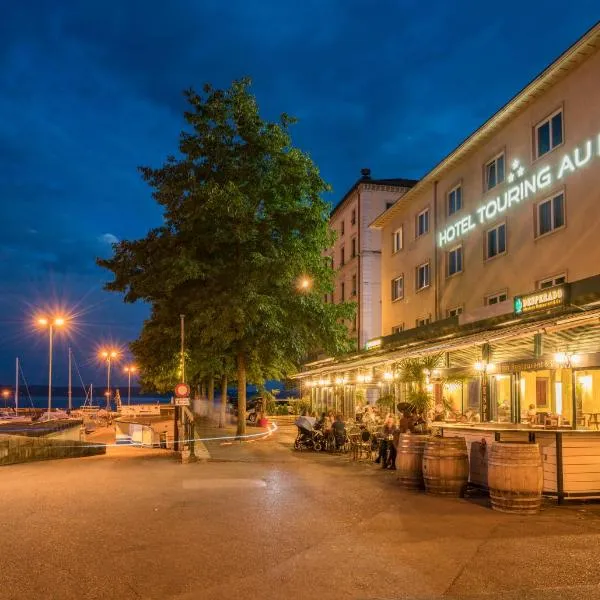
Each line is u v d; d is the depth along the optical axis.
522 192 24.95
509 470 9.72
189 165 25.27
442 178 32.03
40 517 9.80
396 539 7.99
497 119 26.12
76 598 5.87
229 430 36.19
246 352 26.94
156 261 25.19
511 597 5.74
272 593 5.91
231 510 10.14
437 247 32.16
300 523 9.02
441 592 5.90
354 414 32.34
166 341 27.95
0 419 63.34
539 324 15.16
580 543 7.75
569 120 22.27
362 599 5.73
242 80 25.52
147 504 10.86
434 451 11.39
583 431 10.77
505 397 18.70
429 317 33.16
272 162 25.58
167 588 6.12
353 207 52.16
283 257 24.55
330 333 25.94
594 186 20.88
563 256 22.34
